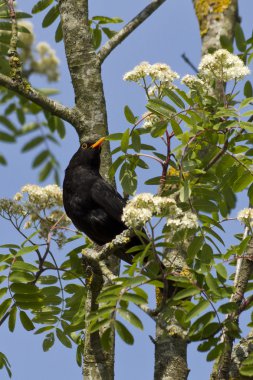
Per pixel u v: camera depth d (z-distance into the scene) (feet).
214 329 30.91
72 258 38.42
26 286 34.78
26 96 41.39
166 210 30.53
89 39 43.06
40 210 38.63
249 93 40.01
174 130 35.32
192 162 35.32
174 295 31.24
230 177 36.22
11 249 36.50
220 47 45.88
